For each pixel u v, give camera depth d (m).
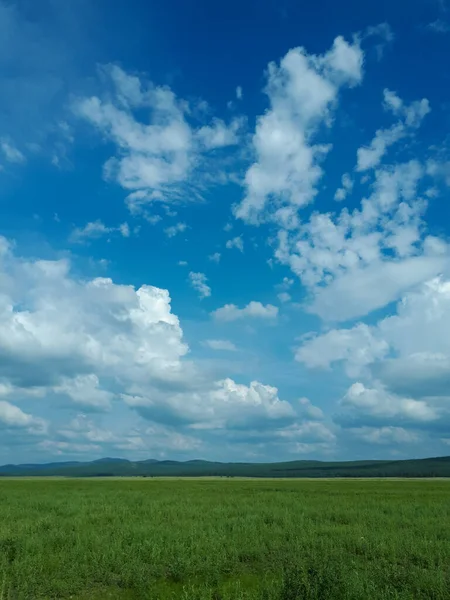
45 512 34.50
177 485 83.94
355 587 13.70
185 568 17.14
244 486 78.94
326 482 106.81
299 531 24.59
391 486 79.62
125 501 43.94
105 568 17.30
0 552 19.28
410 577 15.90
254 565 18.75
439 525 26.88
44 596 14.98
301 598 13.60
